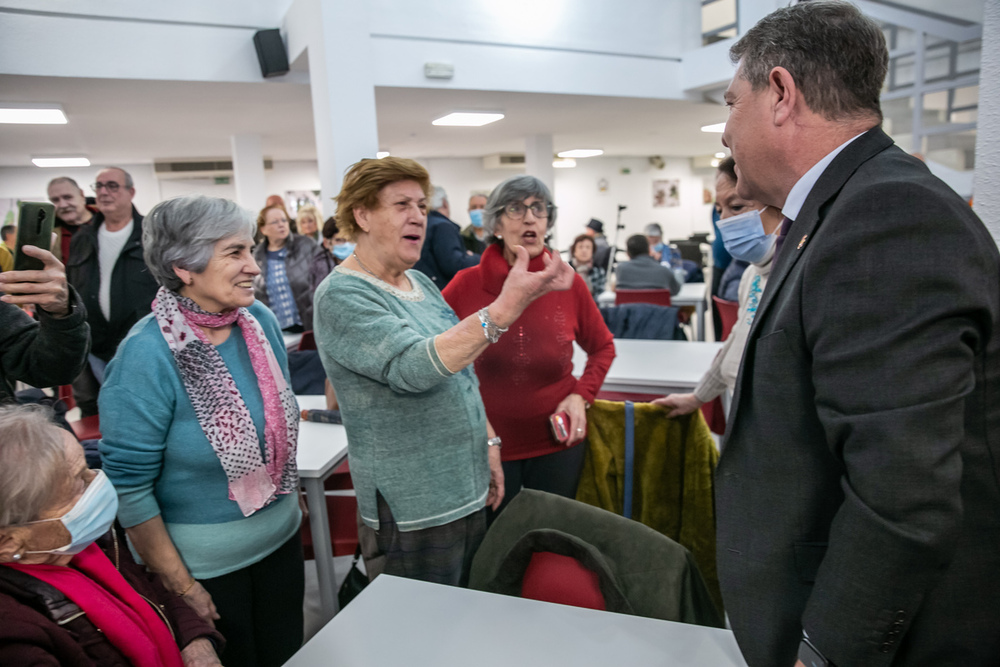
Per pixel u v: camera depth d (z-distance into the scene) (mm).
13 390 1350
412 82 5242
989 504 673
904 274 614
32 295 1183
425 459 1324
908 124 5316
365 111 4164
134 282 2846
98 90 4648
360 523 1441
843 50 720
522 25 5668
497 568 1251
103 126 6250
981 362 651
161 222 1184
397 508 1326
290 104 5824
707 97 6867
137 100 5133
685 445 1709
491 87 5590
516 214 1730
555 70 5887
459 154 12234
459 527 1382
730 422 839
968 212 650
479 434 1419
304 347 3301
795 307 723
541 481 1817
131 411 1160
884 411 613
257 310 1447
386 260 1362
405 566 1351
